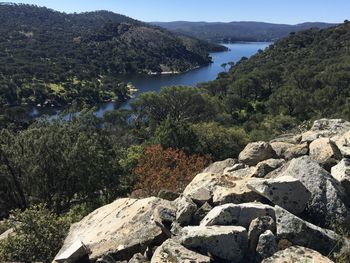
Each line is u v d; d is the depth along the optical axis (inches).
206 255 185.2
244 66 5629.9
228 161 365.4
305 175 234.7
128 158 766.5
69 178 685.9
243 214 200.5
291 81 3806.6
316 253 177.0
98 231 257.4
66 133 714.8
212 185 250.4
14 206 708.7
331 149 284.8
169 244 190.2
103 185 687.1
